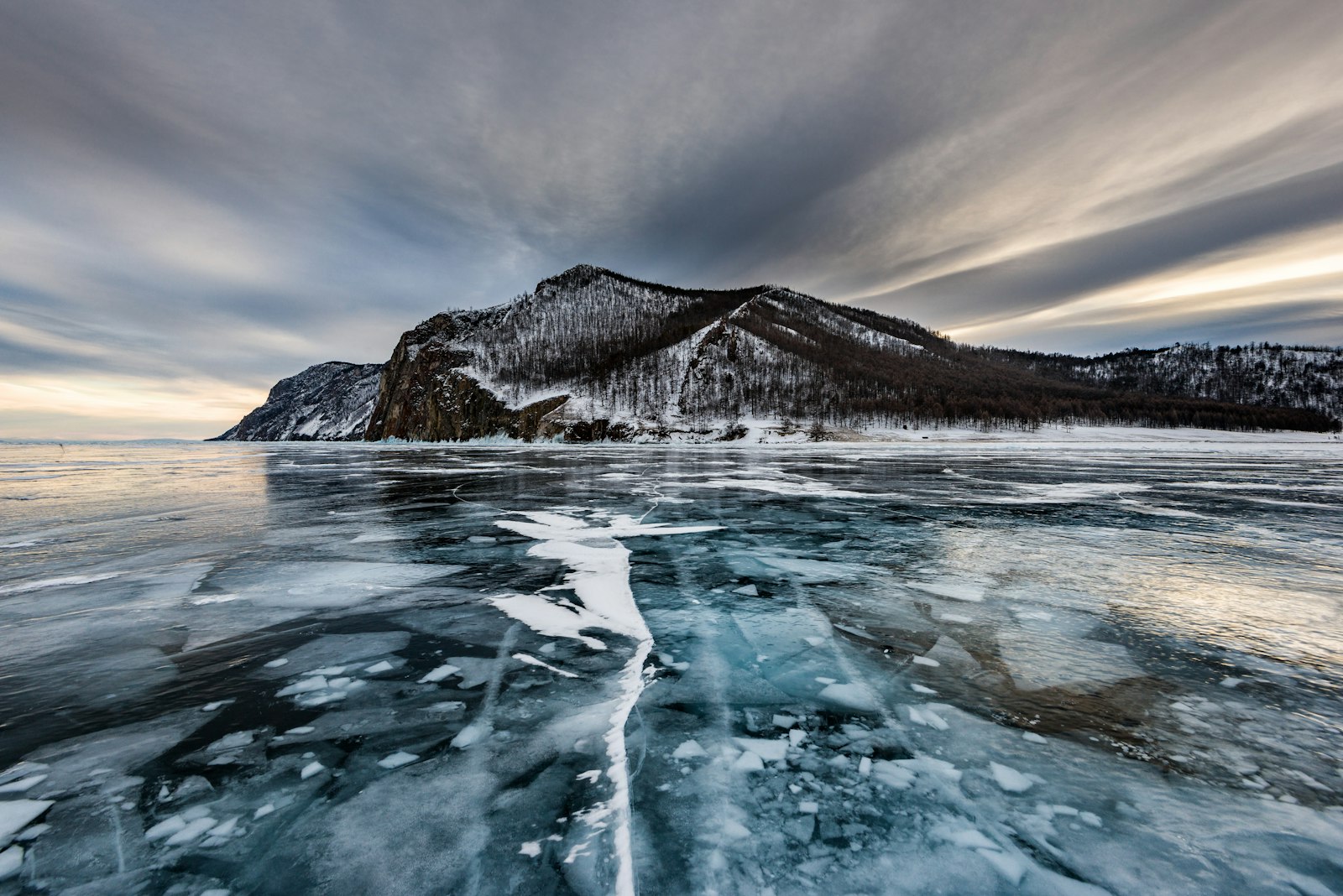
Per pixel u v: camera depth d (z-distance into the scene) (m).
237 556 7.66
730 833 2.34
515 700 3.56
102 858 2.18
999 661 4.14
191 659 4.21
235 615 5.21
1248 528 9.77
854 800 2.55
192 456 40.88
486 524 10.18
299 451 54.91
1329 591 5.96
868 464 28.27
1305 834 2.28
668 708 3.46
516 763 2.86
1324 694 3.58
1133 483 17.67
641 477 20.39
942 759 2.88
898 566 7.07
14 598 5.74
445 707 3.46
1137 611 5.29
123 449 57.81
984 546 8.27
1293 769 2.75
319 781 2.70
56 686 3.74
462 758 2.91
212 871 2.12
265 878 2.09
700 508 12.27
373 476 21.59
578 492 15.51
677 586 6.18
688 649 4.42
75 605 5.52
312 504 13.09
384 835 2.32
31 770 2.77
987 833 2.32
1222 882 2.02
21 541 8.77
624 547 8.23
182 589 6.07
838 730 3.19
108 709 3.43
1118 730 3.15
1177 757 2.88
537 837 2.31
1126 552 7.83
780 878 2.07
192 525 10.16
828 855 2.20
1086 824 2.37
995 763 2.83
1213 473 21.72
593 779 2.73
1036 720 3.29
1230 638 4.57
